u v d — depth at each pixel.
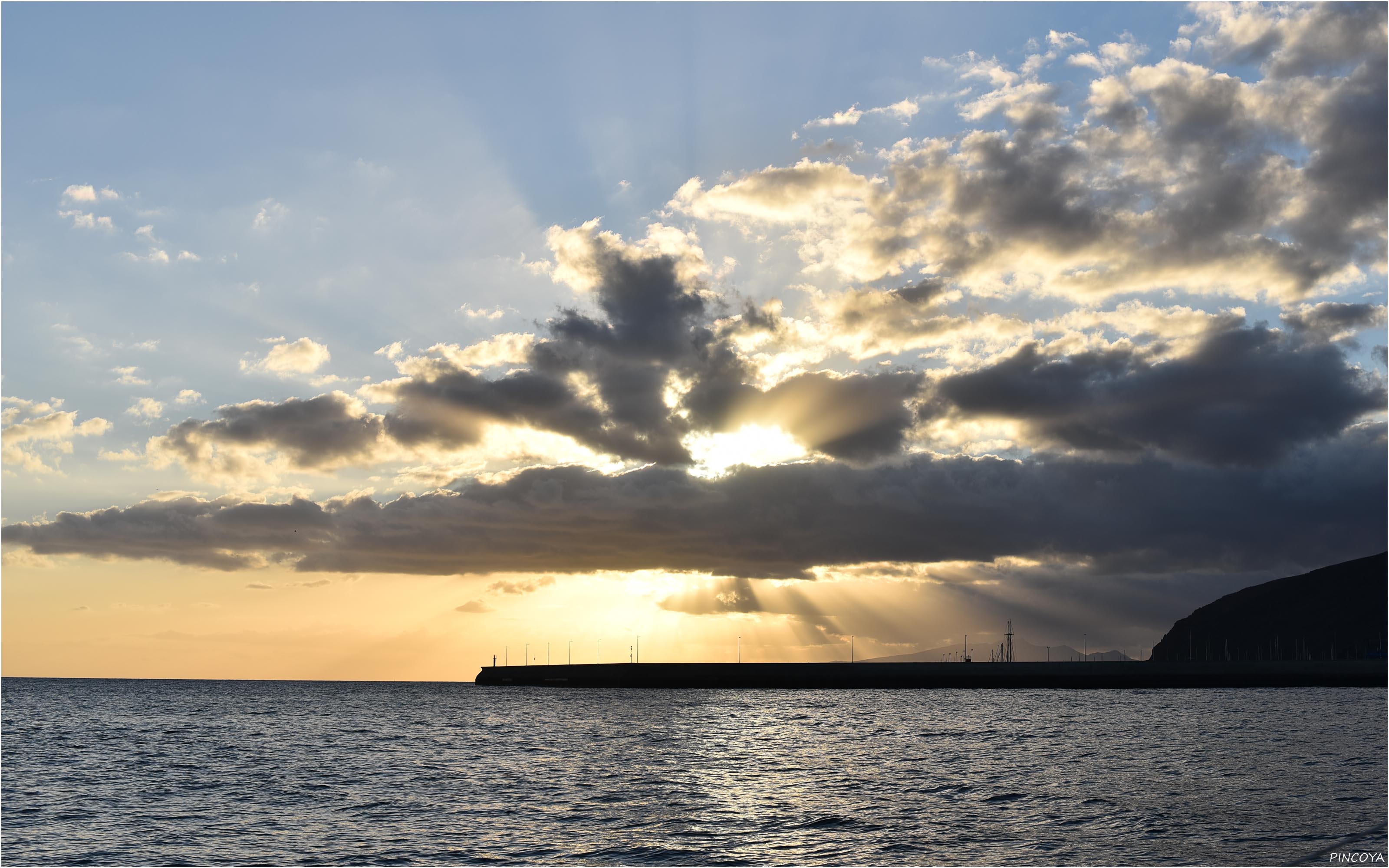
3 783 76.94
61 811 62.38
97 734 131.38
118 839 52.81
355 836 52.31
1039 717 146.62
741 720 153.25
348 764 88.56
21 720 163.00
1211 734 107.94
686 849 47.47
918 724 135.75
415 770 82.81
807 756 90.25
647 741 111.06
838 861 44.41
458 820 56.38
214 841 51.81
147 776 80.81
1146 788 63.72
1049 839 47.81
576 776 77.06
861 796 62.81
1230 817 52.22
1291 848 44.56
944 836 49.22
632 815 57.06
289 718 172.62
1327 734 105.94
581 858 46.00
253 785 74.19
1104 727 121.62
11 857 48.97
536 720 157.00
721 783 70.88
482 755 95.81
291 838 52.06
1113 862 42.81
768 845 47.84
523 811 59.09
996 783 67.94
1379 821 50.69
